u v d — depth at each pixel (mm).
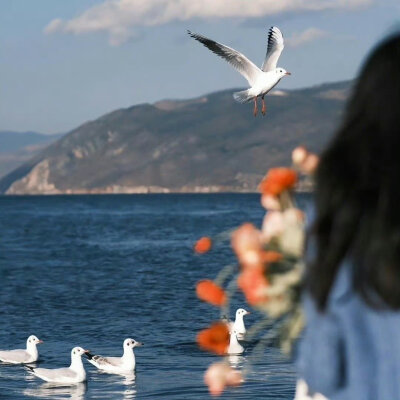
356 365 2688
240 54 11078
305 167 2949
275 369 20016
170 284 45625
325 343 2723
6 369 23094
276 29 11336
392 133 2715
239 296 35031
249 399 17484
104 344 27047
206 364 22031
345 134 2785
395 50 2801
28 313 34750
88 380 21031
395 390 2652
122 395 19312
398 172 2680
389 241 2652
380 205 2676
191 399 18469
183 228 107375
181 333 28125
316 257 2758
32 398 19453
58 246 78875
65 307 36500
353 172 2721
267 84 11117
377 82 2777
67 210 196375
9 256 67625
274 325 3035
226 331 3041
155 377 20906
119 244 80375
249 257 2957
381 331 2678
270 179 3000
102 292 42156
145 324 30734
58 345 27141
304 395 2887
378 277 2656
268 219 3012
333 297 2725
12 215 165125
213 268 54938
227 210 174000
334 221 2736
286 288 2951
